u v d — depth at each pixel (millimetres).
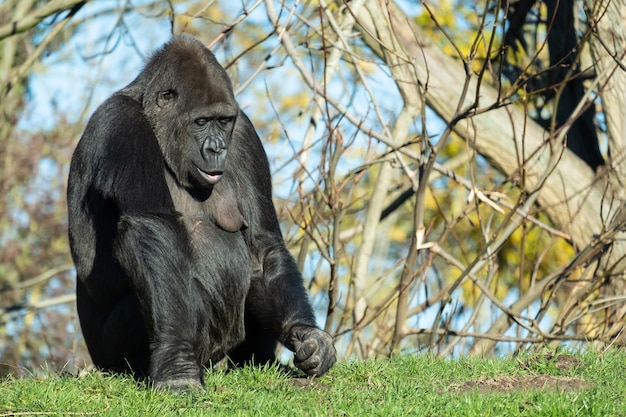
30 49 54469
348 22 36625
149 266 18641
